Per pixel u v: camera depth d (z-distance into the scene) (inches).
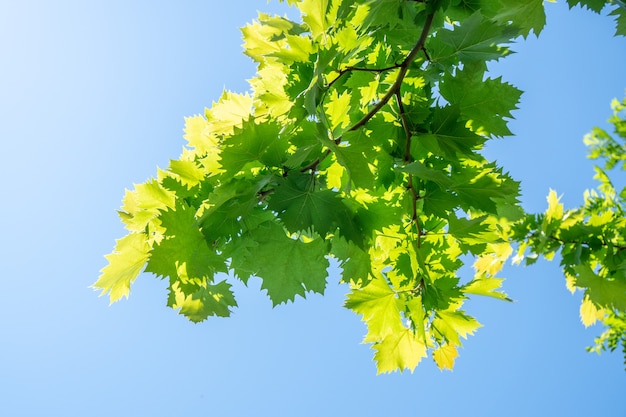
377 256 110.0
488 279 109.9
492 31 105.8
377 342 111.5
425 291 107.7
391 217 103.3
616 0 110.5
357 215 103.5
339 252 105.0
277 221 105.1
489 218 113.6
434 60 108.9
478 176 105.3
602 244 140.7
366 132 107.7
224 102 111.9
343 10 106.3
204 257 103.2
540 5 111.4
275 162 102.0
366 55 109.9
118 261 107.6
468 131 105.7
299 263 104.8
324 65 101.5
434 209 107.7
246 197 102.3
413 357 112.3
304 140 101.7
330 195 102.0
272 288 104.7
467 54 107.4
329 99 102.5
